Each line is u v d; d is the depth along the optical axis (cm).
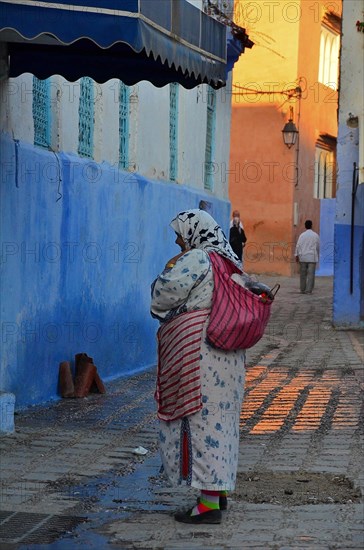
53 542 698
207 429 729
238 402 746
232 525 733
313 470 905
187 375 728
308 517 752
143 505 791
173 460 739
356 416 1180
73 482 862
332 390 1385
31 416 1145
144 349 1611
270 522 740
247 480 872
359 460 943
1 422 1035
